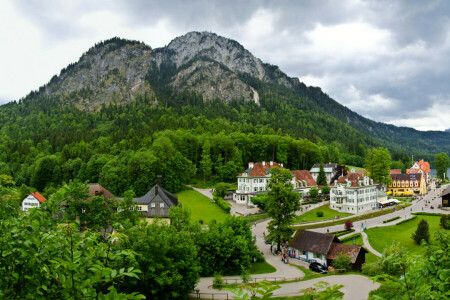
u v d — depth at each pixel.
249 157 176.88
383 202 122.06
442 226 80.06
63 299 9.13
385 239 76.25
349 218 97.56
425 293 8.60
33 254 9.41
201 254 53.34
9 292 9.21
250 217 95.12
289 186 69.94
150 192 79.94
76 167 146.38
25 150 191.38
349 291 38.81
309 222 92.38
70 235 9.98
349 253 55.88
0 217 12.45
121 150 170.50
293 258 64.00
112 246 16.17
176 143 163.12
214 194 121.69
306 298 9.10
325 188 131.62
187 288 38.53
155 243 35.00
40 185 141.12
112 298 7.64
